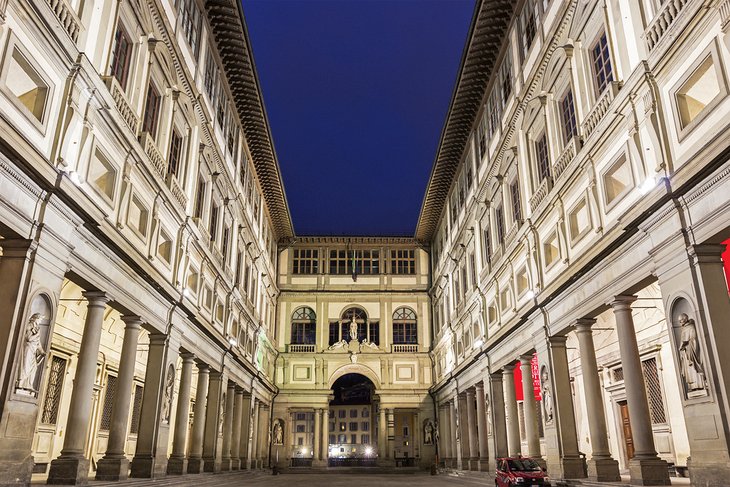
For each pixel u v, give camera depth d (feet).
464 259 119.85
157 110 64.49
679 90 43.45
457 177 125.49
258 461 133.39
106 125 49.44
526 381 77.92
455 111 107.34
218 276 87.97
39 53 39.63
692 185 40.81
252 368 117.19
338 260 166.40
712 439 38.06
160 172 63.41
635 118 48.83
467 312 112.88
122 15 54.03
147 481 54.75
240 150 108.58
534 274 73.10
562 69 65.31
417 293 162.91
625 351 51.44
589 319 60.90
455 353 124.98
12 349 36.65
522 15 80.59
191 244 75.00
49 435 63.87
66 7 43.04
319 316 160.66
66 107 42.65
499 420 93.56
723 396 37.37
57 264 41.39
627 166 50.78
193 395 108.58
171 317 66.95
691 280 40.70
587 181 58.34
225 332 93.76
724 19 38.11
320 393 152.46
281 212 151.23
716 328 38.75
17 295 37.29
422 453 150.10
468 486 83.35
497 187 91.35
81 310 70.13
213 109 87.20
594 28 57.88
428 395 153.58
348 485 85.20
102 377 74.38
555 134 67.46
